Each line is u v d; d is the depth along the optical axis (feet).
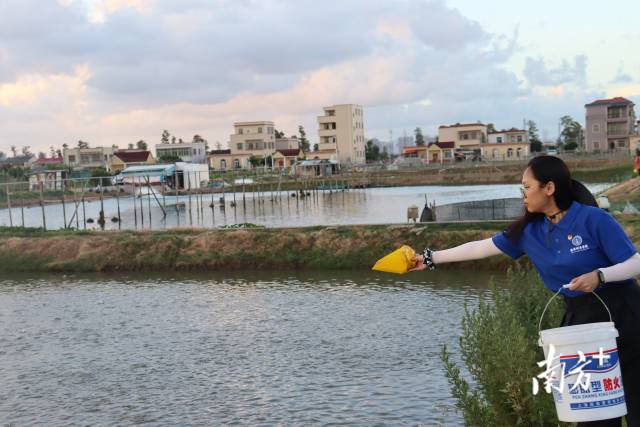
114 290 77.87
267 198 254.47
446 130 443.32
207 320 60.49
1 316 65.41
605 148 341.82
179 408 38.75
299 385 41.63
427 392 38.75
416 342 49.60
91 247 96.53
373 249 87.61
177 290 76.23
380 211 176.24
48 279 87.66
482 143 439.22
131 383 43.60
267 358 47.80
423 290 68.80
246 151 468.75
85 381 44.37
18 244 98.99
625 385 13.55
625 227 76.79
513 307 25.13
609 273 12.89
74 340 55.31
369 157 504.02
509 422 19.34
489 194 223.51
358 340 51.13
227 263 90.22
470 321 23.72
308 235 91.76
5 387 43.73
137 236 98.48
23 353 51.83
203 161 485.56
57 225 166.91
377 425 34.47
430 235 87.61
